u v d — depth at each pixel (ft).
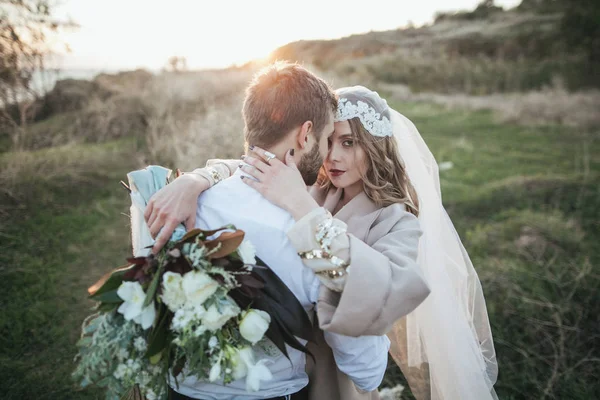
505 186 19.36
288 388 4.52
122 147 21.30
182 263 3.73
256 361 4.16
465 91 49.47
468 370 5.94
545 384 8.87
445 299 5.96
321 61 61.57
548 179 19.70
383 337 4.80
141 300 3.60
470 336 6.13
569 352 9.53
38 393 8.70
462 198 18.65
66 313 11.03
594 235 14.79
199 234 3.82
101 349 3.70
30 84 17.29
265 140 4.39
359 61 62.44
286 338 4.03
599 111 33.76
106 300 3.78
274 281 4.07
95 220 15.79
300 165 4.50
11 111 18.07
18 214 15.38
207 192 4.55
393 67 57.57
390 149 5.74
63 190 17.46
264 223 4.19
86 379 3.89
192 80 26.89
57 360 9.53
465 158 24.99
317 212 4.12
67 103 24.27
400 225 5.09
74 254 13.61
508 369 9.33
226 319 3.69
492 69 53.21
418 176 6.27
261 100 4.36
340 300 3.92
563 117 34.01
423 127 32.89
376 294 3.90
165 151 19.12
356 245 4.06
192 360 3.68
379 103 5.69
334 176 5.74
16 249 13.43
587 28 52.80
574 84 45.11
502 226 15.24
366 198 5.65
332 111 4.63
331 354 4.96
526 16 81.00
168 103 24.04
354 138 5.53
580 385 8.77
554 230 14.42
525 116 34.45
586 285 11.29
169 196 4.41
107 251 13.97
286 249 4.15
